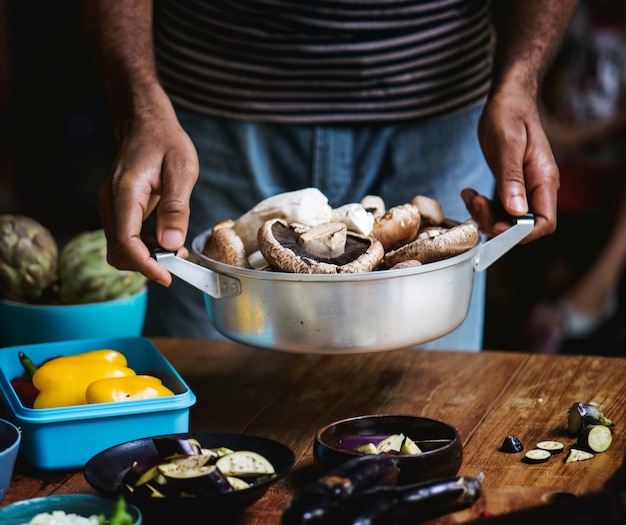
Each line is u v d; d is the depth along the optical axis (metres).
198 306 1.86
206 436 1.15
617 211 3.16
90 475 1.06
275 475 1.06
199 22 1.72
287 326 1.16
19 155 4.89
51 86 4.86
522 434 1.27
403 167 1.80
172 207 1.23
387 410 1.37
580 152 3.19
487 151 1.42
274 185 1.83
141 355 1.43
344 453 1.07
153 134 1.33
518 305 3.50
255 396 1.43
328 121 1.75
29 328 1.57
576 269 3.37
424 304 1.17
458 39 1.72
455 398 1.40
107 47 1.53
